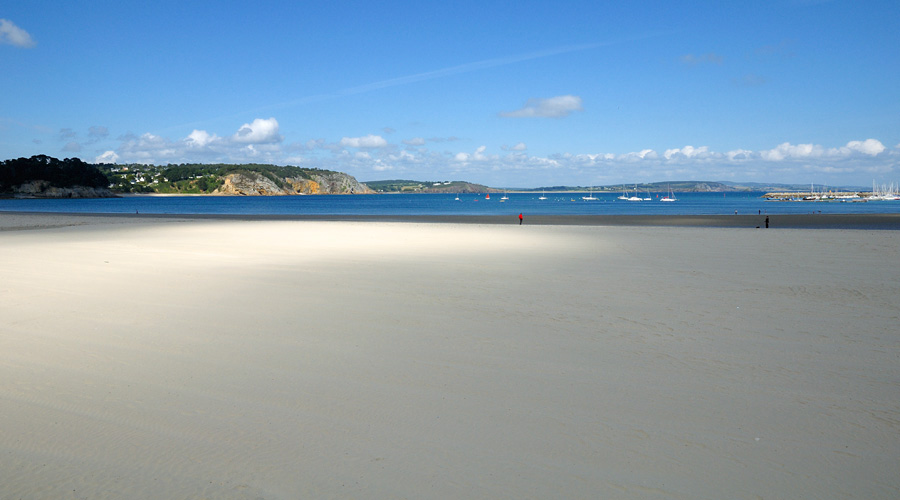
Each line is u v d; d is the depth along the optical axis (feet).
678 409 12.62
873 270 35.60
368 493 9.20
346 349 17.62
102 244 56.39
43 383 14.49
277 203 408.87
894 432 11.39
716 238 62.64
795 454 10.49
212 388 14.10
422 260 42.65
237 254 46.88
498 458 10.38
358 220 120.47
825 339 18.58
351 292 28.17
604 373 15.15
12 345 18.17
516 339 18.79
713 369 15.46
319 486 9.42
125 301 25.73
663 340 18.57
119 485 9.51
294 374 15.19
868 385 14.12
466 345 18.06
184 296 27.02
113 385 14.33
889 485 9.39
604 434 11.34
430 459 10.34
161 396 13.55
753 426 11.71
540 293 27.76
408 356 16.87
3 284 30.66
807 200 410.52
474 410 12.62
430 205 356.18
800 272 34.99
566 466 10.07
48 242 58.65
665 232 73.67
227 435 11.39
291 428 11.72
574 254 46.85
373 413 12.50
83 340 18.80
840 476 9.70
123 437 11.32
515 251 49.73
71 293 27.86
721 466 10.05
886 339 18.53
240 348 17.79
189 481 9.61
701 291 28.17
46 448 10.86
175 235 69.97
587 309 23.73
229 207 300.61
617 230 79.10
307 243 58.44
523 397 13.41
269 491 9.27
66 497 9.12
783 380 14.53
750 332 19.60
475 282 31.53
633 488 9.32
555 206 325.83
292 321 21.62
